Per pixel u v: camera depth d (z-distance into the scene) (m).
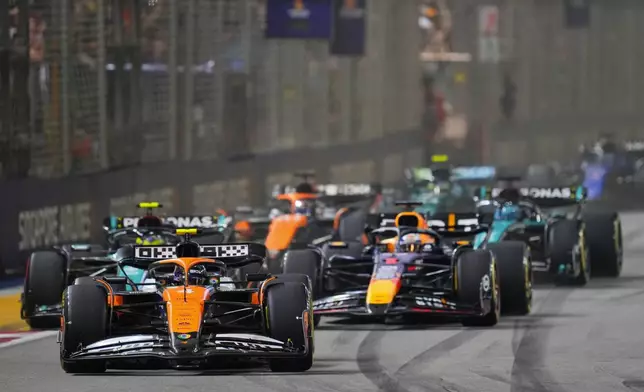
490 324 66.69
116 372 52.84
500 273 70.19
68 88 101.25
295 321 51.78
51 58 99.38
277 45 164.12
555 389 48.81
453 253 66.75
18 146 92.25
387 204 117.19
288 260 69.06
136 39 115.12
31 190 91.69
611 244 88.88
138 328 54.97
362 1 158.88
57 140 99.88
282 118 168.25
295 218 92.12
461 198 115.00
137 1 114.69
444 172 117.00
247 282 56.78
